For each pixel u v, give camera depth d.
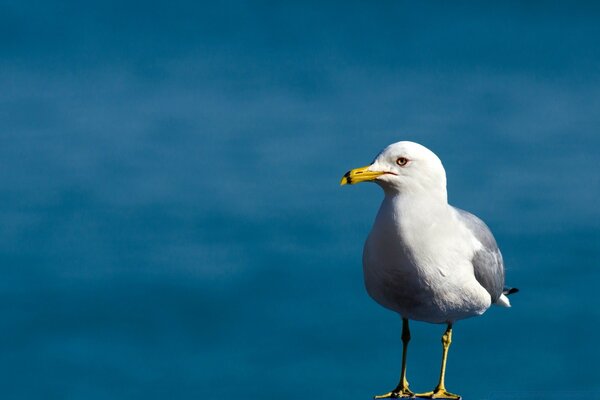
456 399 13.49
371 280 13.29
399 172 12.67
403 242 12.68
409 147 12.68
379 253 12.91
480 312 13.72
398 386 13.87
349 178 12.70
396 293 13.14
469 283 13.14
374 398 13.74
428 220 12.70
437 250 12.74
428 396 13.54
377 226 12.91
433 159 12.74
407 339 13.85
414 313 13.42
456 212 13.73
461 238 13.14
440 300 13.07
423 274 12.78
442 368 13.85
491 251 13.85
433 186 12.74
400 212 12.70
